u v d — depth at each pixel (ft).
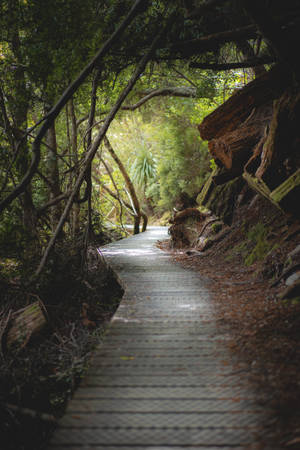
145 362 11.67
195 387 10.06
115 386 10.21
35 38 25.22
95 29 25.27
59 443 7.87
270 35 16.11
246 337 13.24
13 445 14.38
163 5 24.85
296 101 18.56
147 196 93.40
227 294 19.26
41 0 23.70
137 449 7.69
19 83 27.58
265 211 27.20
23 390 15.58
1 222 23.57
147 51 25.35
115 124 71.92
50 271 24.38
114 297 25.22
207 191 31.99
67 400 15.03
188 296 19.42
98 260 34.58
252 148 23.44
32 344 18.67
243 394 9.63
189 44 23.15
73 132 37.32
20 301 22.56
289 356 11.46
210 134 23.84
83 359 16.38
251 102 22.43
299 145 19.54
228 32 21.24
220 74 37.58
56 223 34.42
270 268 20.56
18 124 28.86
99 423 8.55
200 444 7.79
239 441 7.86
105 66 28.12
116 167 82.69
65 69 24.97
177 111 61.21
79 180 25.00
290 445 7.66
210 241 31.45
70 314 21.56
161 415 8.83
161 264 29.58
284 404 9.07
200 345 12.88
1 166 27.02
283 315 14.57
